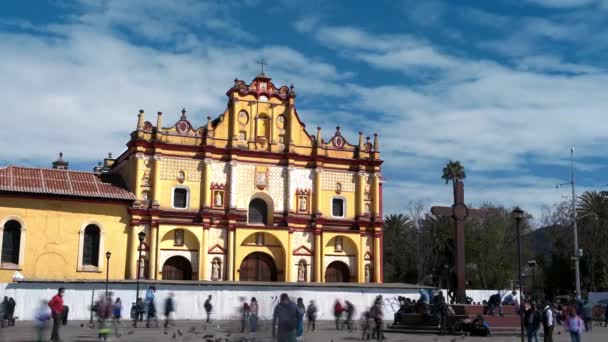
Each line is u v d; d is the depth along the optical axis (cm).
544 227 9538
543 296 9144
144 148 6172
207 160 6356
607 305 5456
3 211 5472
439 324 4038
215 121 6812
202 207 6269
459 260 4272
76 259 5672
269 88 6762
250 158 6569
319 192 6719
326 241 6662
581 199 8581
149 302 4475
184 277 6194
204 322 4875
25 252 5488
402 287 5847
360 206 6869
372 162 6975
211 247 6259
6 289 4784
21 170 5847
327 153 6875
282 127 6775
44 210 5622
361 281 6712
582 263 8438
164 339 3375
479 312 4119
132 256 5897
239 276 6347
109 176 6319
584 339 3888
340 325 4866
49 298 4875
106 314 3631
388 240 10531
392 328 4178
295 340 2400
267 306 5322
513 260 9550
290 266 6462
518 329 4016
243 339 3272
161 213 6125
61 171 6078
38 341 3128
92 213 5812
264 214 6625
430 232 9688
